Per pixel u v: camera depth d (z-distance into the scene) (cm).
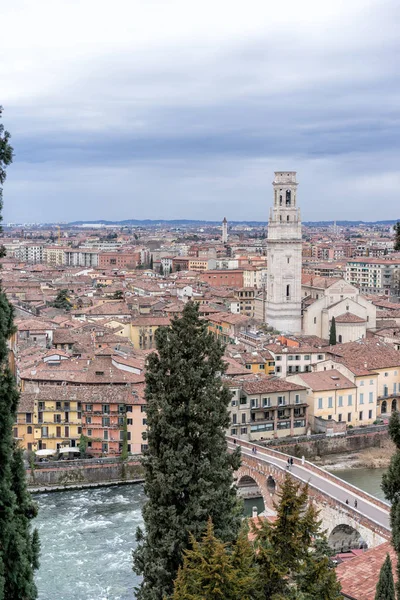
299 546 4953
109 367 16725
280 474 12644
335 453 16838
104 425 15212
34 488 14325
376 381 18238
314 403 17275
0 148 4447
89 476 14675
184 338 6494
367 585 7025
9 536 4038
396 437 5288
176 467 6144
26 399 15450
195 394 6400
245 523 6706
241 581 4641
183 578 4878
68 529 12188
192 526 5956
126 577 10388
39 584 10144
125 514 12938
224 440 6450
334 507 10825
